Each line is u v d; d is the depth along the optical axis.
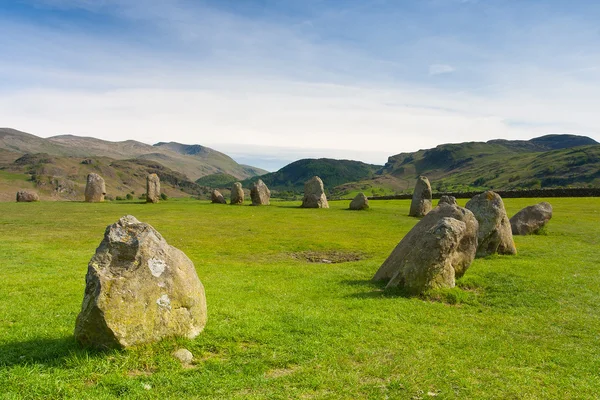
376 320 12.73
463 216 18.19
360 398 8.15
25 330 10.72
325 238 31.03
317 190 53.84
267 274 19.67
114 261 9.84
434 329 12.37
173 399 7.76
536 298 15.81
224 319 12.00
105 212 42.44
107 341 9.16
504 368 9.84
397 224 38.84
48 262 19.95
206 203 58.31
